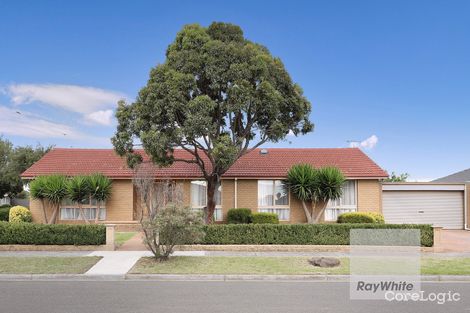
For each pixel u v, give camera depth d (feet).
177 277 35.99
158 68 55.88
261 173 72.49
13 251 48.60
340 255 46.65
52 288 31.76
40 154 113.60
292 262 41.27
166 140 53.31
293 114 59.57
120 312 24.82
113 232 49.52
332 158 79.56
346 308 26.20
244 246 49.47
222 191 73.10
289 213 72.23
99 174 71.10
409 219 79.87
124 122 58.08
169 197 64.49
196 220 42.68
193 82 53.93
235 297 28.91
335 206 73.10
